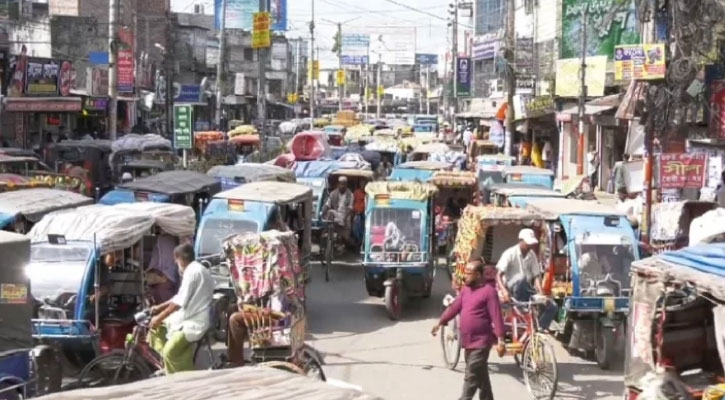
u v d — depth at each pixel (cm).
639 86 1898
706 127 1981
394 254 1705
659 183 1855
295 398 461
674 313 882
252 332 1076
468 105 6500
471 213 1510
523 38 4153
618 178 2302
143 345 1070
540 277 1305
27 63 3152
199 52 6438
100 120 4078
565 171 4056
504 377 1286
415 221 1739
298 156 3183
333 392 479
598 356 1337
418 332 1565
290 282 1120
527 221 1439
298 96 8712
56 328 1104
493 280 1312
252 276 1113
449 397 1177
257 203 1617
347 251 2358
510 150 3794
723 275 798
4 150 2431
